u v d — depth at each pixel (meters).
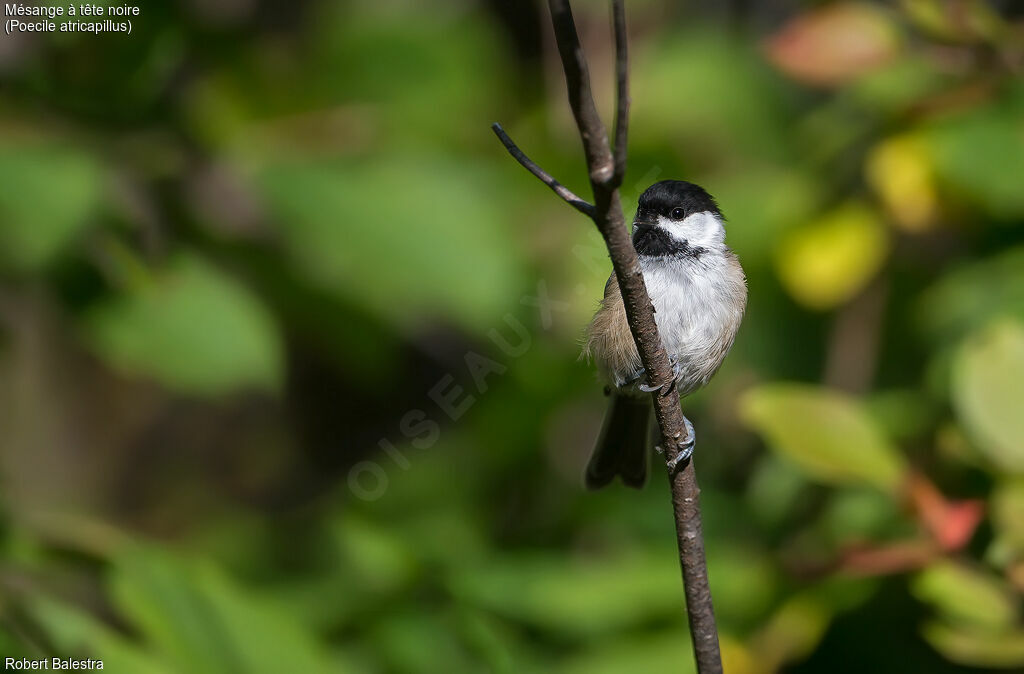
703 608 4.71
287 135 7.73
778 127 10.03
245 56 7.81
